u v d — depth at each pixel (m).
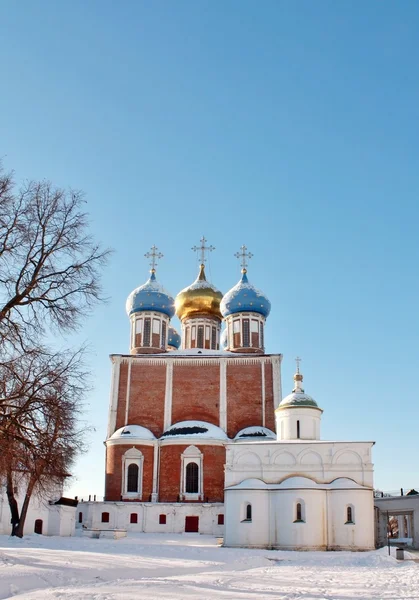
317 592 23.67
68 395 28.28
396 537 70.44
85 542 49.81
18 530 50.44
